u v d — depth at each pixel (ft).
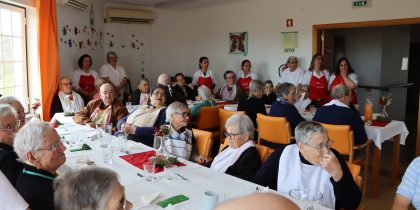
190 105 16.48
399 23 16.97
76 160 7.82
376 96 22.13
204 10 24.67
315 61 18.31
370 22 17.83
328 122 11.14
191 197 5.85
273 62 21.70
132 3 24.21
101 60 23.09
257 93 14.60
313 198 5.24
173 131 9.18
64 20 18.31
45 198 5.00
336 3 18.80
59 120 13.06
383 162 15.55
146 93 17.80
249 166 7.45
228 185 6.41
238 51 23.20
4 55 14.33
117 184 3.96
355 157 11.66
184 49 26.13
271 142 12.69
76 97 16.94
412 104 30.42
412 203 5.89
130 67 24.63
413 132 21.97
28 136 5.26
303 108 16.52
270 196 2.08
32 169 5.27
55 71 16.42
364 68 22.63
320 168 6.42
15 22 14.97
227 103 18.80
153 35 25.16
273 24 21.39
